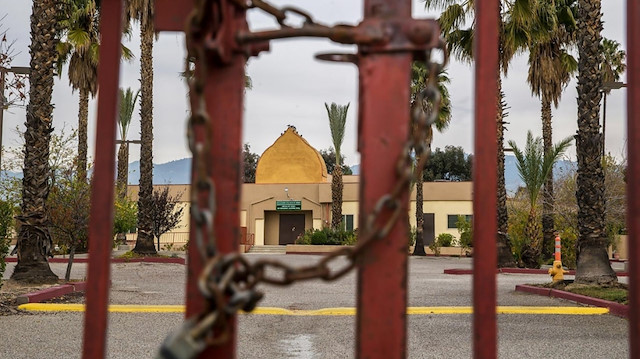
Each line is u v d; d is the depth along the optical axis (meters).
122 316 9.03
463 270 20.09
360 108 1.87
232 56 1.80
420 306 10.61
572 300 11.45
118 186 27.81
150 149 24.70
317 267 1.68
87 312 1.75
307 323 8.67
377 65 1.82
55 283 11.93
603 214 12.34
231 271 1.61
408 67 1.81
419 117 1.80
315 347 6.89
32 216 11.95
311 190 44.62
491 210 1.80
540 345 7.12
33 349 6.43
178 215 33.78
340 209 40.19
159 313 9.40
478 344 1.76
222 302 1.56
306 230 43.09
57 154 15.23
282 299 11.61
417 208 36.88
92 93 30.22
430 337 7.58
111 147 1.81
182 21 1.91
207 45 1.70
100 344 1.75
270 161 48.31
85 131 31.27
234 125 1.79
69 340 6.97
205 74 1.75
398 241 1.76
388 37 1.81
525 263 22.42
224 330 1.60
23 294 10.14
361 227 1.79
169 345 1.54
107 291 1.80
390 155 1.79
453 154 60.91
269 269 19.23
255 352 6.58
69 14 27.09
